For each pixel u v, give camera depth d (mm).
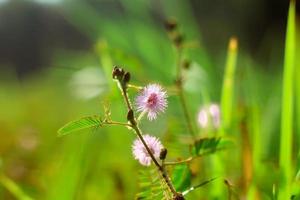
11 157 1311
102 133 1136
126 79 536
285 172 671
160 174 561
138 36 1353
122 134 1086
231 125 819
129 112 535
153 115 529
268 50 2328
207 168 772
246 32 3932
